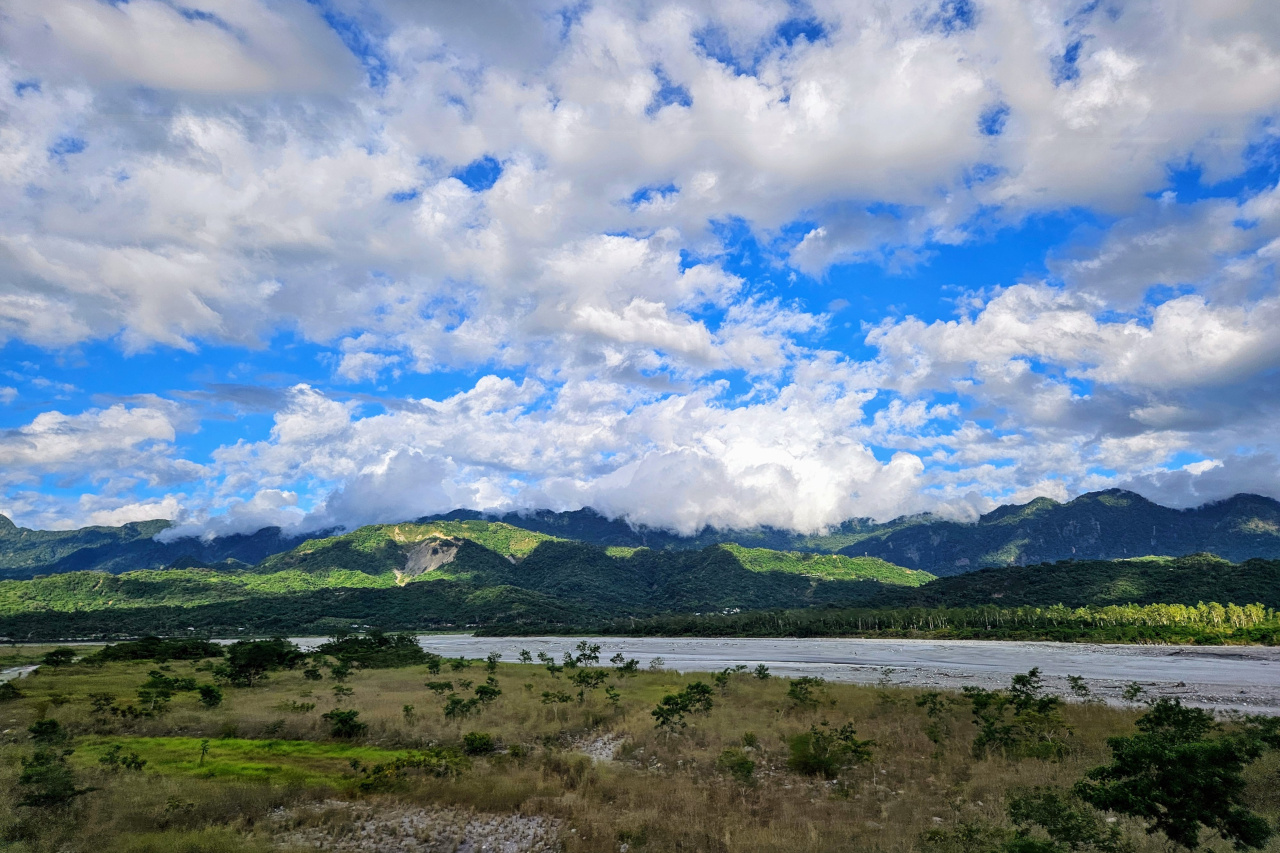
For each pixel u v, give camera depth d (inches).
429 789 1299.2
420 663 4645.7
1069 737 1638.8
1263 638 6318.9
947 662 4990.2
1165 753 740.0
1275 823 856.9
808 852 915.4
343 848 1049.5
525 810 1203.2
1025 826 899.4
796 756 1487.5
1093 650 6058.1
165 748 1715.1
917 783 1312.7
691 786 1310.3
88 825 1072.8
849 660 5305.1
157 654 4854.8
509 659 5836.6
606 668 4279.0
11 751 1546.5
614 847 1001.5
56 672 3727.9
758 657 5743.1
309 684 3267.7
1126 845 773.3
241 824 1124.5
